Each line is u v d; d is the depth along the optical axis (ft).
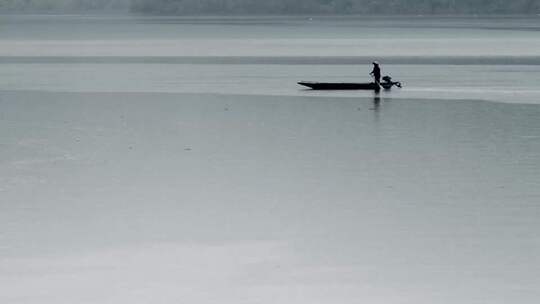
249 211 329.52
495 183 369.50
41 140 477.36
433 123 522.06
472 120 530.68
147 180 379.55
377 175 384.88
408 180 375.66
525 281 259.19
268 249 287.48
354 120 537.24
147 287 255.91
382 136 478.59
